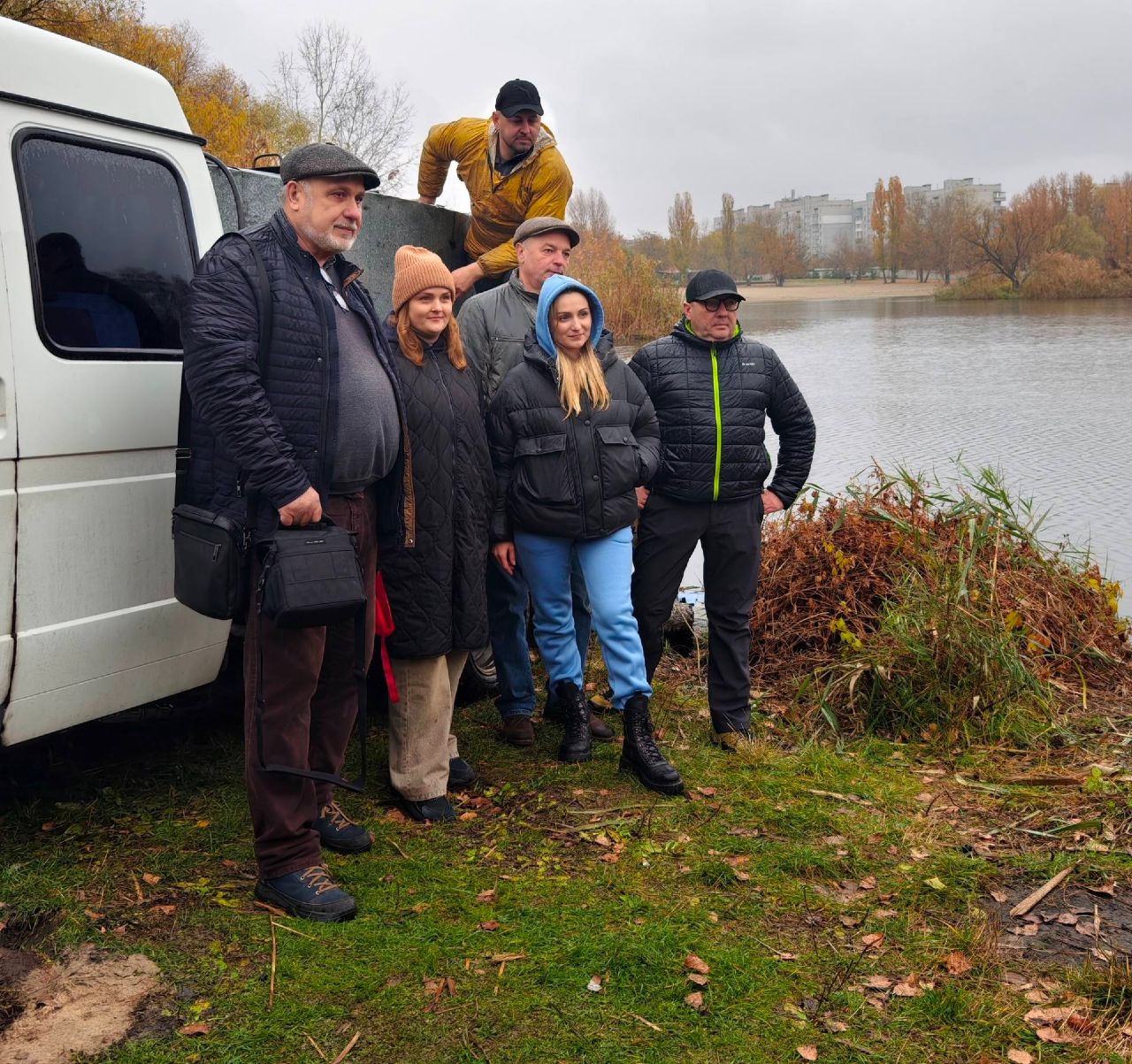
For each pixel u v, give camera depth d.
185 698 3.68
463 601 3.35
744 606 4.20
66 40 2.95
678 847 3.32
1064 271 80.69
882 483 5.93
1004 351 29.84
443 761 3.45
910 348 31.69
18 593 2.75
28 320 2.74
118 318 3.02
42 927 2.71
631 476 3.71
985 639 4.60
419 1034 2.37
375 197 4.50
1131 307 61.91
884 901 3.06
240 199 3.94
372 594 3.09
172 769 3.66
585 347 3.74
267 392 2.69
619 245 24.86
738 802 3.67
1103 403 17.89
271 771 2.74
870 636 4.93
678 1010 2.50
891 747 4.32
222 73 24.55
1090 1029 2.48
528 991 2.54
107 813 3.31
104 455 2.96
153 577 3.13
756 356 4.11
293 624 2.55
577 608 4.36
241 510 2.68
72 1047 2.27
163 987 2.48
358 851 3.20
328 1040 2.34
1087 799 3.79
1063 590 5.43
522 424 3.70
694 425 3.97
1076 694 4.89
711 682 4.27
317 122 25.17
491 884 3.05
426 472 3.22
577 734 3.99
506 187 4.76
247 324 2.62
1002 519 5.67
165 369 3.14
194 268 3.29
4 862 2.97
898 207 131.88
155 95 3.24
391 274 4.65
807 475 4.39
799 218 175.88
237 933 2.71
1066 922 2.98
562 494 3.67
